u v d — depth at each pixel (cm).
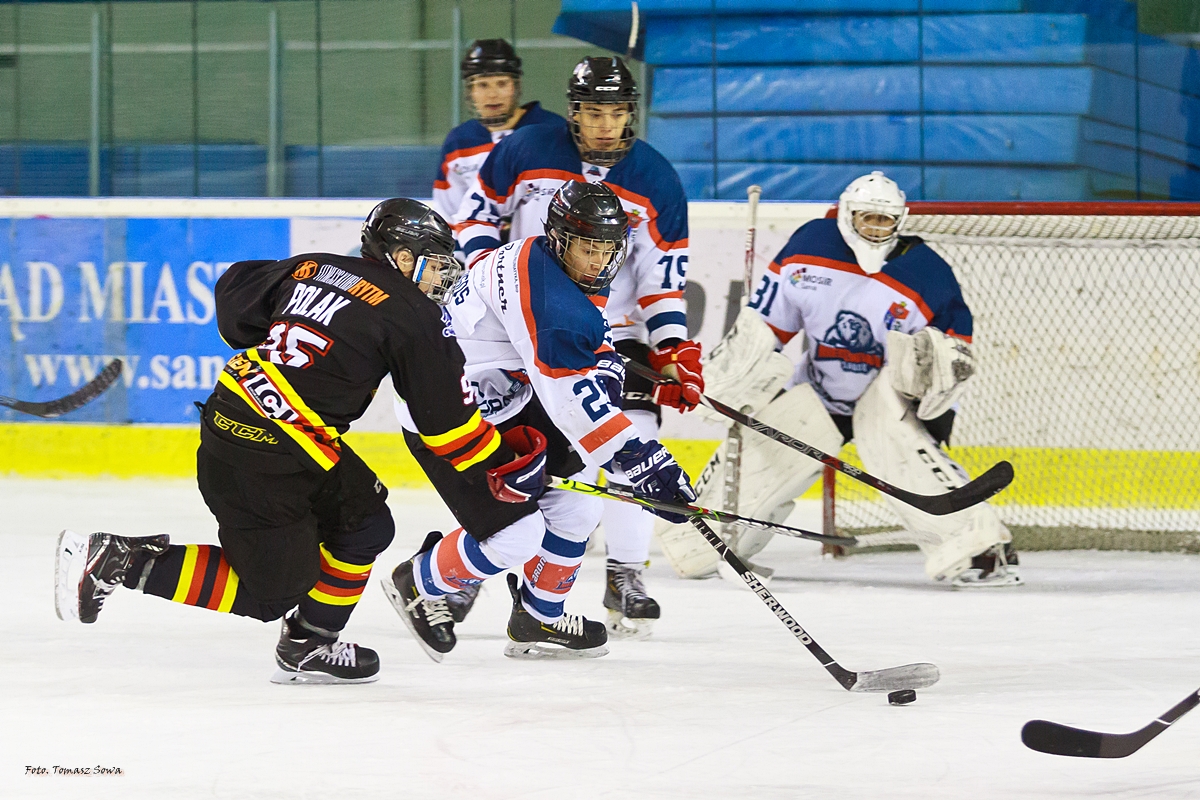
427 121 2611
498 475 1012
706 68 2558
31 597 1472
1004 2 2470
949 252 2191
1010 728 912
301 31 2622
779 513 1717
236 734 884
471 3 2592
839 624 1374
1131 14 2470
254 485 964
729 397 1656
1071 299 2172
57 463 2538
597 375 1075
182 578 990
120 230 2519
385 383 2406
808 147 2542
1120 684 1066
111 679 1067
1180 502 2161
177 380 2502
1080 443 2181
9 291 2556
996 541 1579
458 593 1162
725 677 1095
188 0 2622
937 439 1733
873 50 2517
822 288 1692
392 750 845
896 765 816
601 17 2567
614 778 785
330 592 1040
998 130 2502
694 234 2348
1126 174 2502
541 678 1084
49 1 2645
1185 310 2144
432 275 1020
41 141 2688
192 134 2653
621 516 1295
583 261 1092
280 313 980
